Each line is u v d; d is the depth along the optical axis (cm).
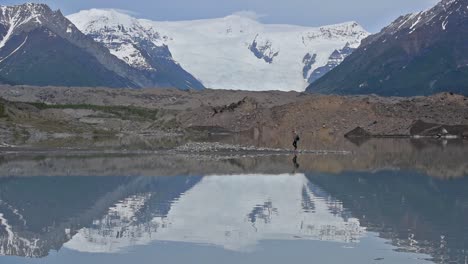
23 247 2531
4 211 3378
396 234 2811
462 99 18500
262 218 3200
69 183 4706
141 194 4097
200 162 6694
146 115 19750
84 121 17025
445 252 2459
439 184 4806
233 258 2375
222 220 3133
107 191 4250
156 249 2505
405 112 16912
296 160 7094
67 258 2362
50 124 13175
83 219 3153
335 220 3147
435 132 15675
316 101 16425
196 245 2573
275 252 2459
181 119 17962
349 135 14912
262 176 5294
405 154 8394
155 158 7212
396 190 4409
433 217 3247
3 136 10694
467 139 14212
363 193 4225
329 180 5025
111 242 2625
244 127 16238
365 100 17225
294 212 3397
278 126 15662
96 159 7006
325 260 2347
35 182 4756
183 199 3881
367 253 2450
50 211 3375
